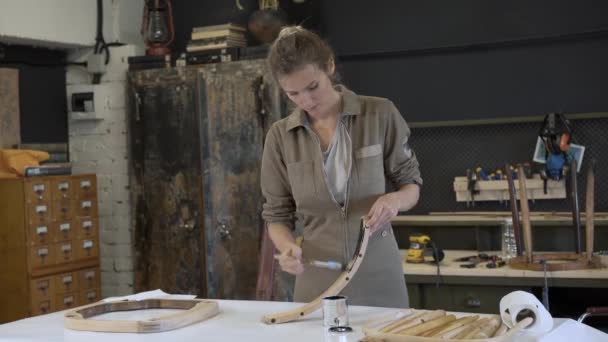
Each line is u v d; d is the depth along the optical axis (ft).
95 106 16.76
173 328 7.19
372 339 6.14
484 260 12.58
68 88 17.24
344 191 8.27
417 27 14.53
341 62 15.10
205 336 6.89
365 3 14.89
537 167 14.20
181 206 15.26
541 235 13.57
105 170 16.94
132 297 8.54
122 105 16.66
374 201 8.29
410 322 6.69
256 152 14.57
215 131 14.89
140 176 15.65
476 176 14.21
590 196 11.55
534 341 6.23
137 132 15.61
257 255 14.65
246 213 14.71
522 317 6.75
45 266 14.71
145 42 16.07
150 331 7.09
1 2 14.61
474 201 14.52
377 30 14.82
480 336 6.11
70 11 16.12
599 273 11.01
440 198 14.79
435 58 14.46
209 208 14.97
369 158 8.23
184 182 15.23
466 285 11.81
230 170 14.80
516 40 13.87
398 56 14.70
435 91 14.47
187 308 7.98
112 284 17.04
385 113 8.32
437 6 14.39
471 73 14.24
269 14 14.79
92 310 7.80
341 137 8.32
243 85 14.60
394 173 8.54
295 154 8.38
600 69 13.48
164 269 15.52
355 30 14.98
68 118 17.26
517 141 14.28
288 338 6.68
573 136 13.96
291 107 14.21
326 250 8.39
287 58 7.60
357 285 8.28
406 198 8.03
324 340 6.55
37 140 16.62
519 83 13.94
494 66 14.10
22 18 15.02
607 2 13.37
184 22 16.99
